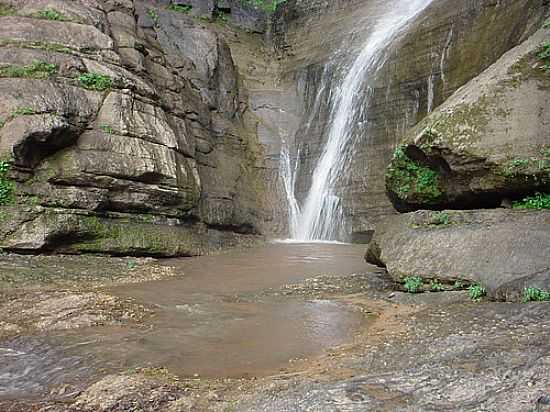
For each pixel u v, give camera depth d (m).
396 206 10.33
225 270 11.94
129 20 16.88
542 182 7.65
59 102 12.06
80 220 12.01
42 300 7.77
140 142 13.65
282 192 23.81
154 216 14.30
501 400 3.51
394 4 25.41
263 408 3.87
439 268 7.61
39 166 11.86
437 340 5.32
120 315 7.08
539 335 4.89
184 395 4.24
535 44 8.76
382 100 20.44
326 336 6.20
